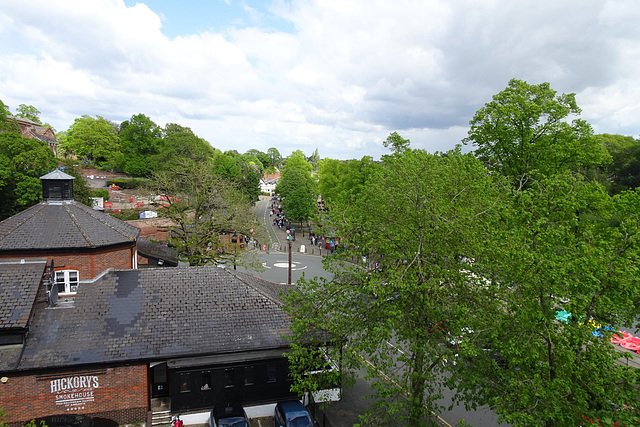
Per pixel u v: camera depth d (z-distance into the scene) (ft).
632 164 190.60
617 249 48.91
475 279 59.62
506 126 110.83
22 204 146.00
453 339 56.49
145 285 74.54
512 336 47.98
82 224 88.84
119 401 64.08
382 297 57.67
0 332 59.67
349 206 76.95
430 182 70.38
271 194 607.78
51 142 344.49
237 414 63.62
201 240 129.90
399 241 63.62
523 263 46.60
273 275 165.27
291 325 61.52
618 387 42.57
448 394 82.23
